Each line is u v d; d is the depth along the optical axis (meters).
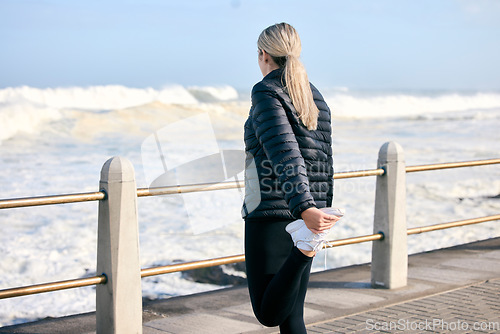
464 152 22.64
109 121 29.86
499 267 5.60
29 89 31.23
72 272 7.39
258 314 2.48
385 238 4.88
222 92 39.53
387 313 4.21
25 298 6.06
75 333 3.92
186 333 3.88
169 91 37.34
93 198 3.41
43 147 23.52
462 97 52.19
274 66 2.49
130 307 3.53
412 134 30.70
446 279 5.16
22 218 10.54
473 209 11.79
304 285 2.60
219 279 6.74
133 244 3.53
